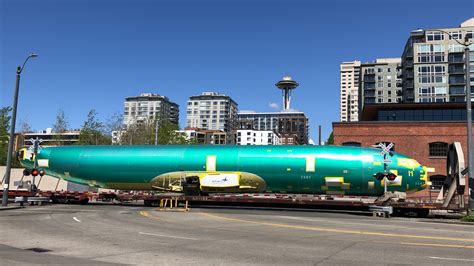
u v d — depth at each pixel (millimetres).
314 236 14672
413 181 31734
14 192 34906
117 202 39344
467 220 22859
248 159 32531
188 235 14688
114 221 19875
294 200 30000
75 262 9469
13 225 17719
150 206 33031
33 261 9555
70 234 14820
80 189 38469
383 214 26109
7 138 64625
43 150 37438
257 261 9789
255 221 20625
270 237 14250
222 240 13383
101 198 36094
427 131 46406
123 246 12039
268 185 32594
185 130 177875
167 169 33781
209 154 33281
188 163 33406
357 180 31516
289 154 32344
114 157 35125
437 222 22672
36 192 35062
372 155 31859
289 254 10797
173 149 34531
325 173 31625
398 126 47031
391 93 166375
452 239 14156
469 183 24016
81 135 70750
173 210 28266
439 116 52781
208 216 23391
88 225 17922
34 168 34094
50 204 34281
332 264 9492
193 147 34438
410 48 134750
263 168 32219
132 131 72375
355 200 28875
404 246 12320
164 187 33938
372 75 169875
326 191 32312
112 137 76000
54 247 11844
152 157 34312
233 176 32344
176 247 11859
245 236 14477
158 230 16203
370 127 47500
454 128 45906
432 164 45656
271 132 196375
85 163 35719
